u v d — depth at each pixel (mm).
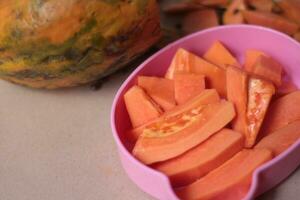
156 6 514
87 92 571
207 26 612
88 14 466
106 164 502
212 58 548
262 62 517
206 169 445
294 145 438
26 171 507
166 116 481
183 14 636
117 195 478
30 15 465
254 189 417
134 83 517
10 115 562
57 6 461
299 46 513
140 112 498
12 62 497
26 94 581
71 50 481
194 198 429
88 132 534
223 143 449
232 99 485
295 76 540
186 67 526
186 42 545
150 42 534
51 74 508
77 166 505
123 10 479
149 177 442
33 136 538
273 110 491
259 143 462
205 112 465
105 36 481
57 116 555
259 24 579
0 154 525
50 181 496
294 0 614
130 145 498
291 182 465
